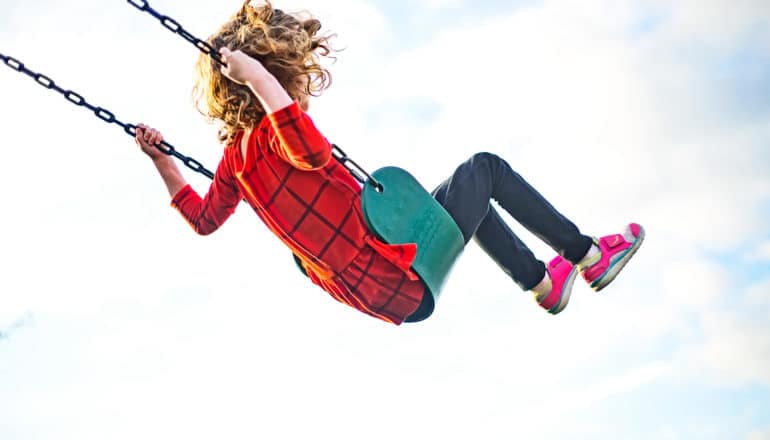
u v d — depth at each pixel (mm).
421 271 2510
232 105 2381
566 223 2889
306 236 2455
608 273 2949
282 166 2385
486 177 2719
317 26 2475
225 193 2707
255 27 2379
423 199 2521
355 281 2521
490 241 2920
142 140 2742
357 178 2445
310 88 2434
